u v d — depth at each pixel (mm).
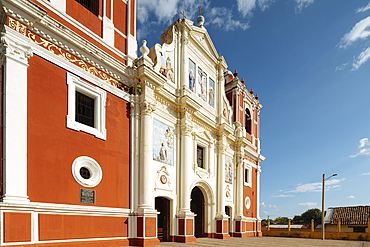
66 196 8742
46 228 7938
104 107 10703
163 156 13602
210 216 17344
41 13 8500
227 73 24609
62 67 9312
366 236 24109
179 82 15633
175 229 13883
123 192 11078
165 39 16172
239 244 14078
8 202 6945
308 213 55219
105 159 10453
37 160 8047
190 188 15289
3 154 7230
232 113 22078
